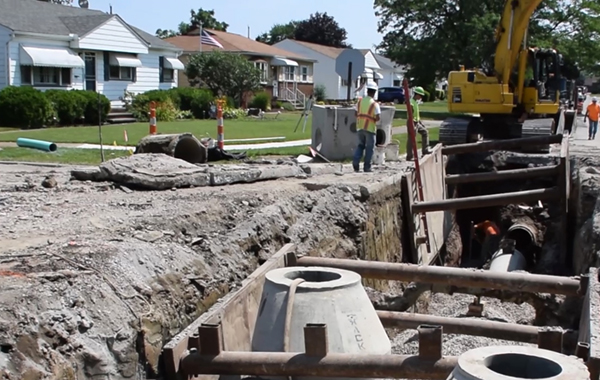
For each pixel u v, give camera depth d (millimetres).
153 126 17359
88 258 5875
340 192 11078
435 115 45125
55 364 4539
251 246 8031
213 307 5906
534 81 20844
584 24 46125
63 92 29969
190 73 42906
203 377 5480
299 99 55719
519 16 19812
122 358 5051
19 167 13805
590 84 101500
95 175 10625
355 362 4953
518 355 3885
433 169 15500
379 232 11836
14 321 4551
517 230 16438
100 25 34594
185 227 7840
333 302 5379
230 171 11195
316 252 9219
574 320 9109
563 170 14039
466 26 46844
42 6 35625
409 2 49562
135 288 5691
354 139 17359
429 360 4871
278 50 59438
